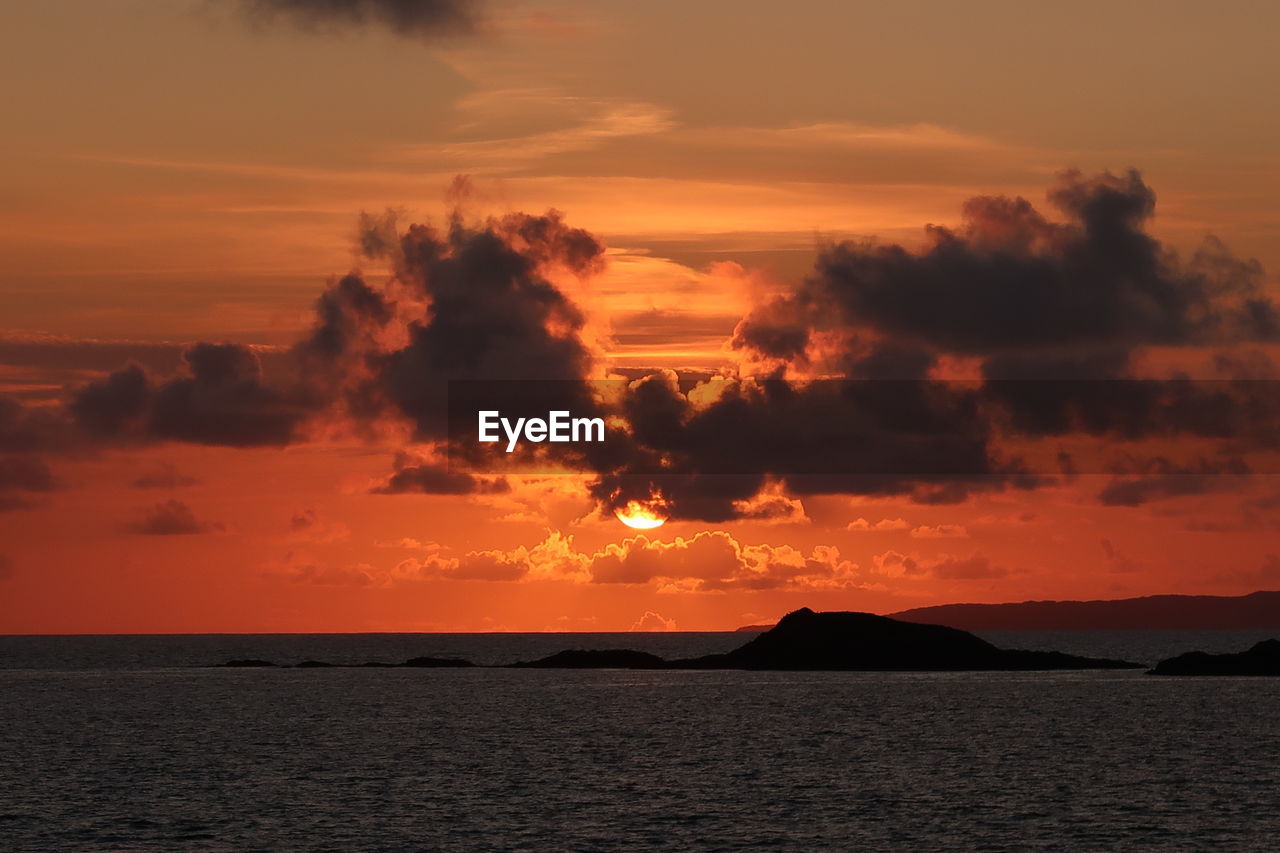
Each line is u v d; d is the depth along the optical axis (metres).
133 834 87.75
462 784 109.56
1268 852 82.25
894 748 133.12
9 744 139.25
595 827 90.06
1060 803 99.06
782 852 82.38
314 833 88.00
